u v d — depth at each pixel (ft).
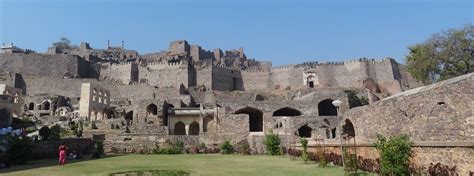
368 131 76.33
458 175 38.52
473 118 46.73
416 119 56.13
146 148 111.75
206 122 144.97
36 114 187.32
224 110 140.36
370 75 269.23
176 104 176.76
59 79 244.42
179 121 151.23
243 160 79.00
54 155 87.81
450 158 39.99
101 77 282.56
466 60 122.83
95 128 137.69
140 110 163.94
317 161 72.69
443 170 39.29
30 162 73.20
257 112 159.12
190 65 270.67
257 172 54.29
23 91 238.89
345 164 55.57
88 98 171.94
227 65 346.95
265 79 292.61
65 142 92.79
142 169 59.11
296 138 112.98
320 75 281.13
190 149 112.47
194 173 53.31
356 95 213.87
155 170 57.62
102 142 108.06
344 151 58.95
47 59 267.80
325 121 120.26
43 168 60.59
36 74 261.65
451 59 126.93
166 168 60.85
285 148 104.78
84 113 169.27
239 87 288.71
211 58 364.17
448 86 50.42
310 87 270.26
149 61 308.40
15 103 151.12
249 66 361.92
